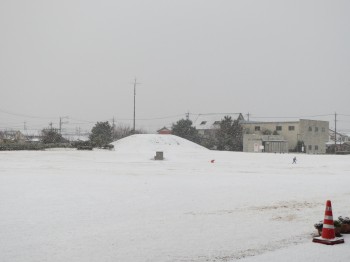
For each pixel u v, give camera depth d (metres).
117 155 51.88
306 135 83.31
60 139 72.62
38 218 11.62
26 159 42.88
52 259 7.69
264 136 80.00
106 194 16.70
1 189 17.92
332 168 36.03
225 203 14.84
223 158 50.50
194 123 111.06
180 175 26.45
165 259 7.88
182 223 11.21
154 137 72.19
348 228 10.49
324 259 7.93
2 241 9.02
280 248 8.82
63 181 21.53
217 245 8.95
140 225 10.86
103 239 9.30
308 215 12.71
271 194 17.47
